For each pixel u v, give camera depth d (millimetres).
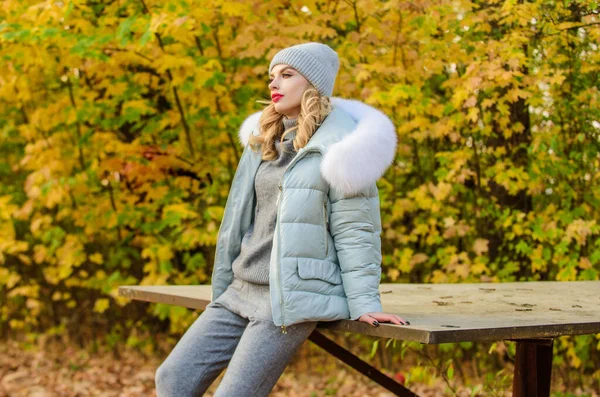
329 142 2238
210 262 5355
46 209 5727
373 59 4441
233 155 5148
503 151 4320
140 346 5590
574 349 4227
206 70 4672
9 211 5215
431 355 4961
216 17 4742
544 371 2566
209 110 4812
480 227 4676
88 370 5207
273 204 2395
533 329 2037
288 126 2412
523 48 4145
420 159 4871
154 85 4879
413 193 4480
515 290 3182
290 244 2193
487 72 3861
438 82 4676
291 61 2346
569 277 4109
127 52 4621
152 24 4102
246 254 2396
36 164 5105
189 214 4621
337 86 4418
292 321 2166
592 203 4320
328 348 2908
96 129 5109
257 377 2229
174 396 2402
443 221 4688
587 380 4598
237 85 4754
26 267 6039
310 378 4980
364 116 2340
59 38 4449
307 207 2209
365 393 4598
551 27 3920
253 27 4371
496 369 4664
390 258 4758
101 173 4969
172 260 5309
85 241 5379
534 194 4367
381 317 2084
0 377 5062
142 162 4801
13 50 4594
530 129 4410
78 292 5891
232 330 2445
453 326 1975
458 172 4473
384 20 4375
